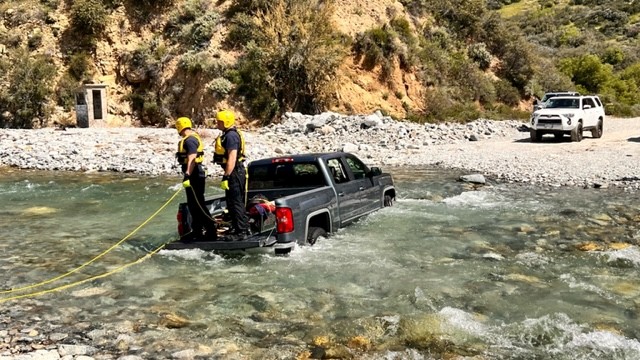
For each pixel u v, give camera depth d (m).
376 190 10.53
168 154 19.80
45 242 8.95
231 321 5.64
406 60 32.94
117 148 20.70
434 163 18.44
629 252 7.79
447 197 12.43
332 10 30.25
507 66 39.94
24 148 20.52
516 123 30.73
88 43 31.00
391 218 10.08
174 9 32.41
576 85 50.00
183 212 8.15
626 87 53.22
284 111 28.75
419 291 6.38
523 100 39.22
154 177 16.02
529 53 40.12
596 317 5.63
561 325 5.41
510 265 7.36
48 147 20.64
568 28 77.12
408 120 29.98
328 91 29.17
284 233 7.57
